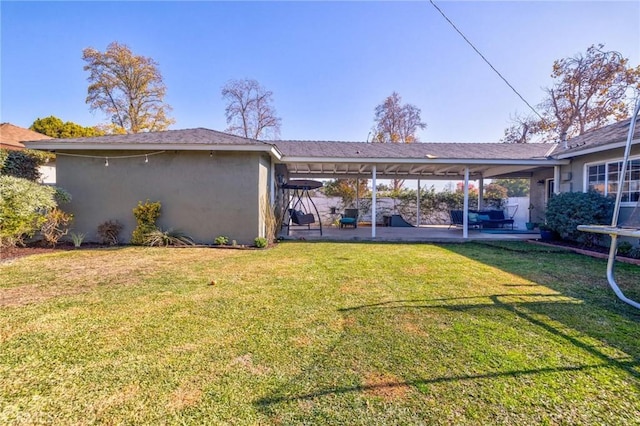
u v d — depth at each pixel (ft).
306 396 6.64
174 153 28.60
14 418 5.95
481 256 23.16
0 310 11.44
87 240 28.84
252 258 22.09
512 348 8.70
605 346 8.84
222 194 28.66
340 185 62.44
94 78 76.79
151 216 27.89
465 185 33.96
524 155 34.83
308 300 12.76
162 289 14.21
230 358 8.16
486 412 6.16
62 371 7.53
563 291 14.08
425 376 7.37
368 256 23.06
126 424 5.84
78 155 28.60
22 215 22.39
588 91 63.98
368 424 5.85
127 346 8.76
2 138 42.06
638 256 21.44
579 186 30.81
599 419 5.98
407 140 83.41
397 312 11.44
